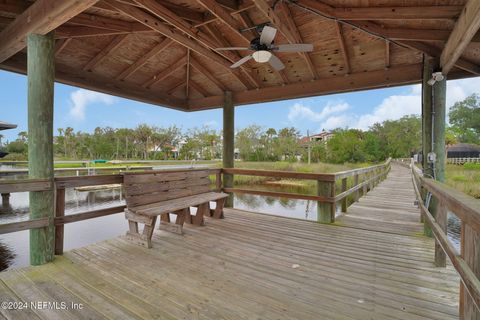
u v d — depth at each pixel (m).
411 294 1.92
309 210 8.00
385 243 3.07
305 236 3.31
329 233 3.46
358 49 3.58
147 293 1.91
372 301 1.83
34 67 2.33
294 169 16.02
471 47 2.89
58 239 2.62
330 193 3.96
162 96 5.09
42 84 2.35
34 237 2.39
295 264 2.46
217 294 1.90
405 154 30.19
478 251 1.11
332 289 2.00
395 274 2.26
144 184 3.32
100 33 3.13
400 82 3.68
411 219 4.33
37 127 2.35
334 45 3.56
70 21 2.76
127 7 2.46
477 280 1.06
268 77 4.60
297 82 4.50
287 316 1.65
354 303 1.80
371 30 2.91
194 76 4.87
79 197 8.37
